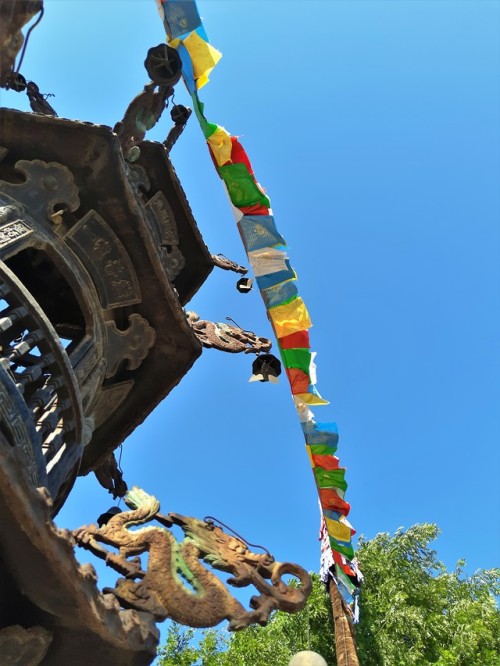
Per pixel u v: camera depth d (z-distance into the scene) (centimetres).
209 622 614
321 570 1480
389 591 2222
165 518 716
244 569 670
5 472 489
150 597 620
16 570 574
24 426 650
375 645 2041
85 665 632
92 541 657
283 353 1075
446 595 2414
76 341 944
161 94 1014
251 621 619
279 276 1023
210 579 649
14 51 607
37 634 606
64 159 921
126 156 1002
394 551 2403
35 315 746
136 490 762
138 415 1173
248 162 945
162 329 1088
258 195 967
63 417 784
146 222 976
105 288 995
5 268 741
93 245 971
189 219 1262
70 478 841
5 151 916
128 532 679
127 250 998
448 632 2188
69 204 925
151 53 848
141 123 1012
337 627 1429
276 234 993
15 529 521
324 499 1234
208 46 845
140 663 619
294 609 655
